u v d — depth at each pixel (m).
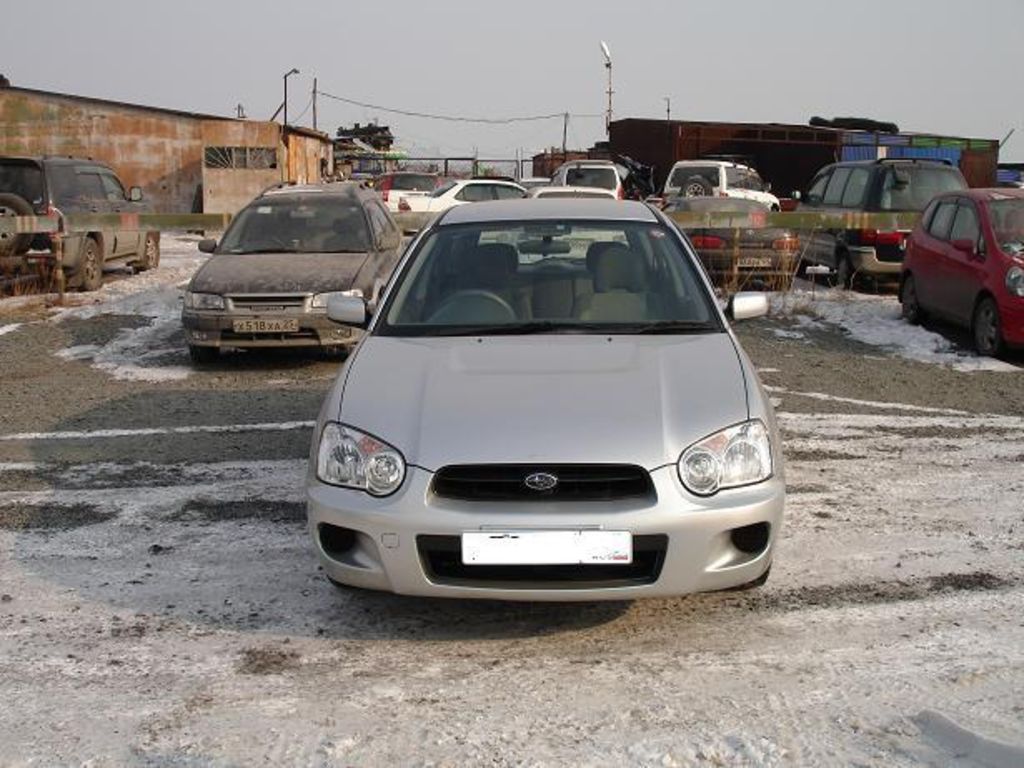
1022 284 9.94
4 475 6.45
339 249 10.55
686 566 3.88
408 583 3.93
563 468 3.89
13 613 4.43
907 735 3.38
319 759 3.29
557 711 3.57
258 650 4.07
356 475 4.03
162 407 8.24
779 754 3.27
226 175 32.31
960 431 7.50
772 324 12.28
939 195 12.20
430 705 3.62
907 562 4.94
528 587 3.89
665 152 29.92
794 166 30.20
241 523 5.52
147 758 3.31
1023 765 3.11
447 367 4.45
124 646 4.12
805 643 4.10
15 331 11.77
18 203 14.06
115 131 31.73
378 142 58.62
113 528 5.46
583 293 5.14
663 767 3.21
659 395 4.16
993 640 4.11
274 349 10.61
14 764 3.28
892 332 11.64
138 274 17.59
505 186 23.48
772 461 4.12
